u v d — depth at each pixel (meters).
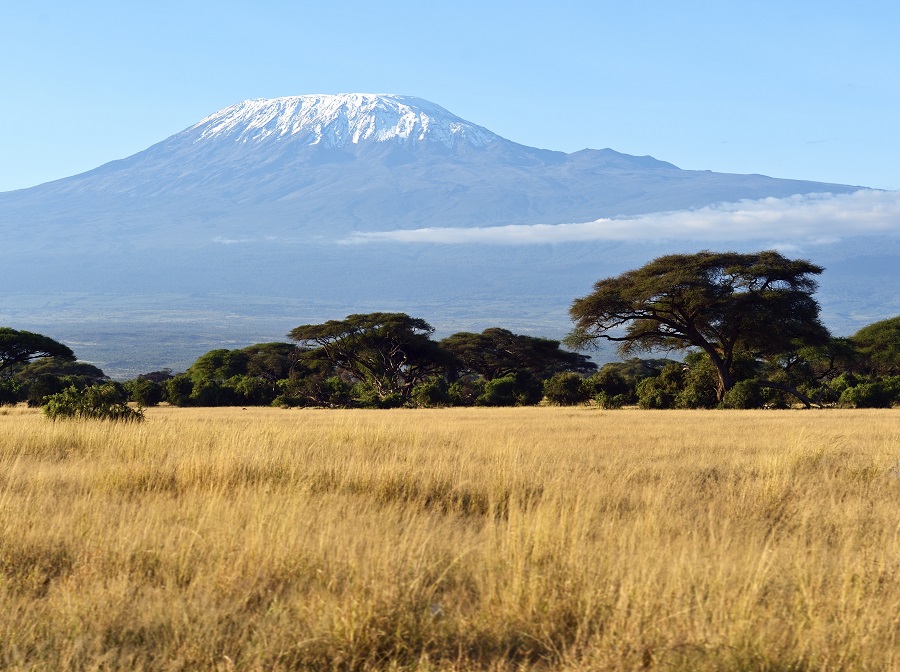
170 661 6.36
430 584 8.02
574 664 6.43
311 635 6.77
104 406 27.52
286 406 74.31
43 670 6.18
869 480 14.47
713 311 60.53
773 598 7.53
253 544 8.47
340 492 13.00
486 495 12.31
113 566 8.35
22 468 15.05
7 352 82.12
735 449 20.66
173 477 13.95
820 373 86.94
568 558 8.19
